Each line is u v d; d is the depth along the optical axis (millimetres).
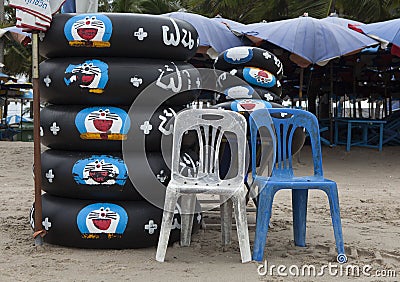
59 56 5137
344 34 13172
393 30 13125
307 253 4941
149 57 5102
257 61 6320
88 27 4887
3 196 8281
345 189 9805
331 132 15719
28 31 4836
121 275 4125
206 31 13578
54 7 4953
